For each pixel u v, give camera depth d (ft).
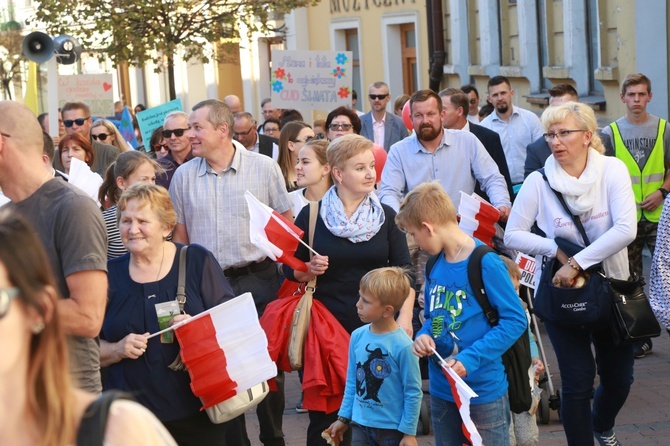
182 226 25.61
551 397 26.23
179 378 18.72
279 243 21.40
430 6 81.05
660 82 49.65
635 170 35.65
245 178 25.26
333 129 40.34
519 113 41.63
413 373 19.20
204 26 79.00
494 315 17.97
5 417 7.97
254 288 25.22
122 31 75.82
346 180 21.56
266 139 44.75
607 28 54.70
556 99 38.81
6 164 15.71
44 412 8.02
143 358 18.63
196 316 18.31
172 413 18.72
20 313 7.91
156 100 132.77
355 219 21.57
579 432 21.81
